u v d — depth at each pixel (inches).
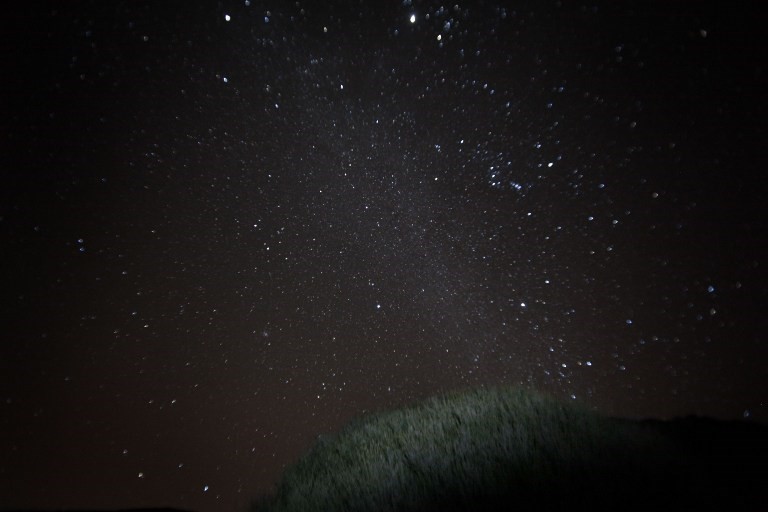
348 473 168.2
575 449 155.1
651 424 195.3
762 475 151.9
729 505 132.0
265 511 160.6
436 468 155.9
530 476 142.6
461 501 136.9
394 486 151.6
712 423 198.2
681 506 128.3
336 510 145.3
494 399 202.5
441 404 210.1
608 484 136.3
